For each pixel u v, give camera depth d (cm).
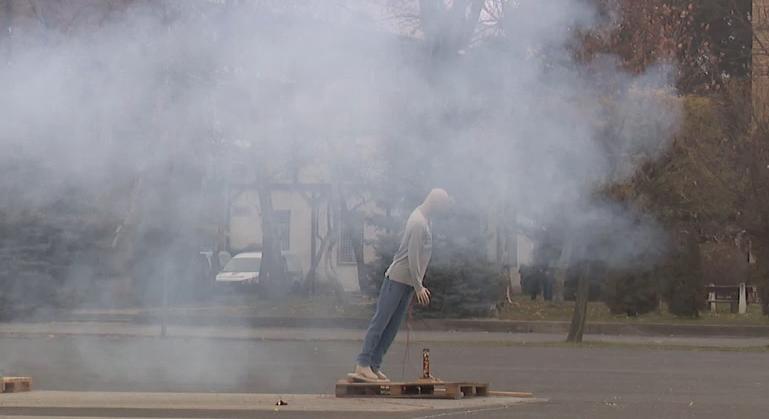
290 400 1795
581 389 2134
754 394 2042
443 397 1831
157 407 1700
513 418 1631
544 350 3278
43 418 1564
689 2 3108
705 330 4188
